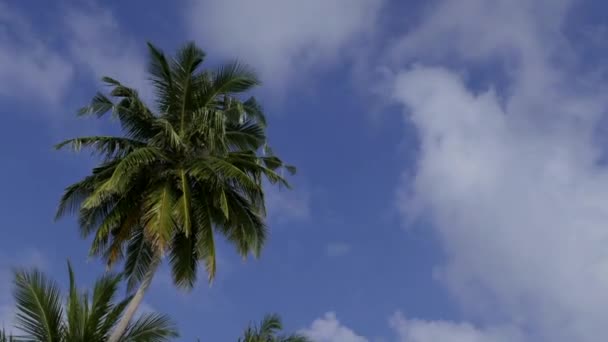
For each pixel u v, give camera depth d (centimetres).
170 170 2255
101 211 2341
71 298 1873
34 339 1816
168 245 2088
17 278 1845
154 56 2431
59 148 2184
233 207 2322
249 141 2539
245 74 2481
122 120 2373
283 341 2147
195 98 2439
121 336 1906
